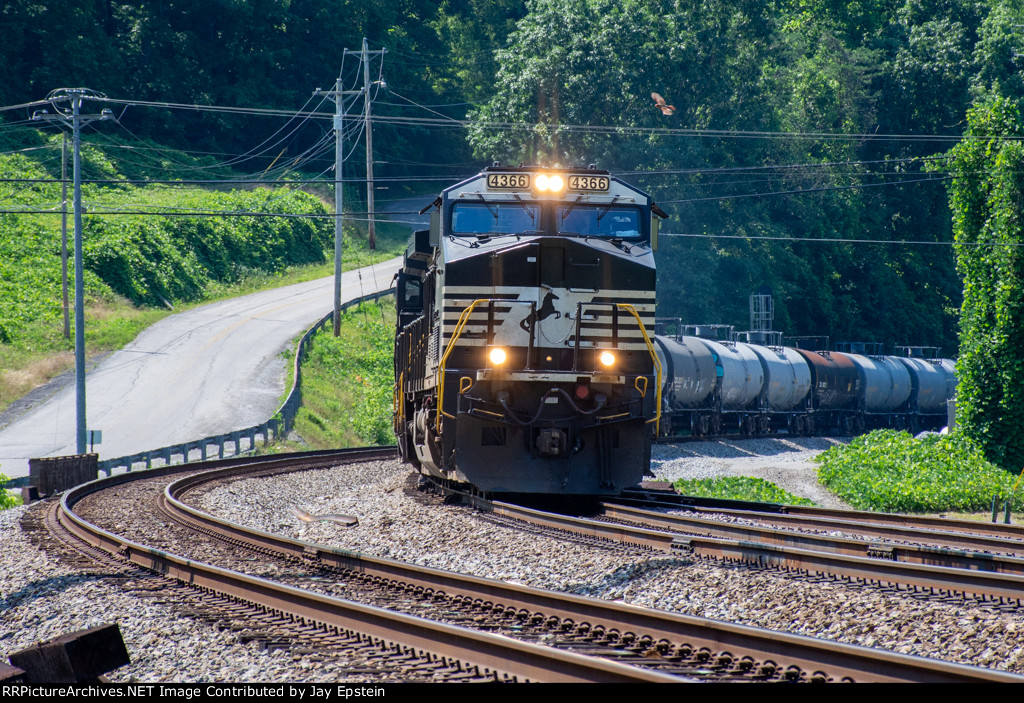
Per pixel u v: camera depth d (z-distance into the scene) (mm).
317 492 81688
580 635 29328
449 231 55844
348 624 30703
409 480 77250
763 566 38688
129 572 43031
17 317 175250
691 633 27422
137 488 80438
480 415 53500
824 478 105625
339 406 159875
